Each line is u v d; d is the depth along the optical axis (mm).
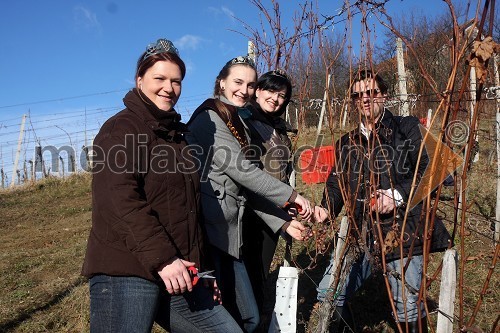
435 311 1742
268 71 2932
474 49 1388
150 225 1771
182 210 1966
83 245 7305
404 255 2359
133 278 1829
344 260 2459
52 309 4512
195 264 1997
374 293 3848
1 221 10555
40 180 14422
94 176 1848
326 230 2656
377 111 2275
